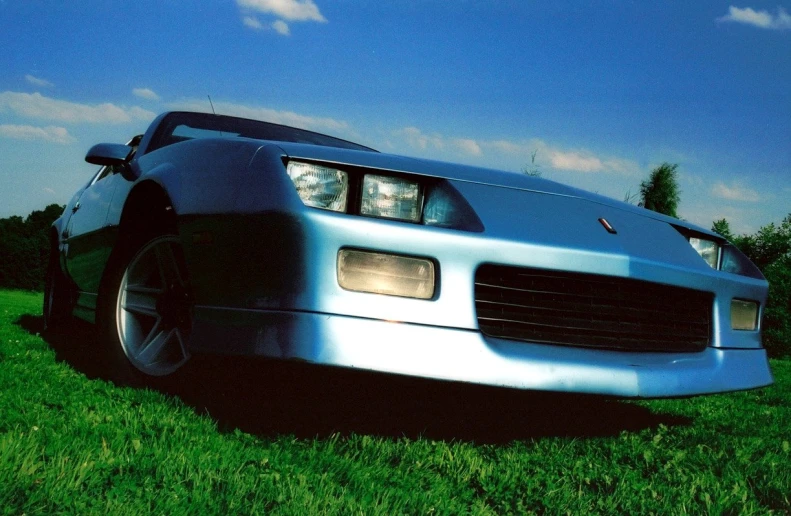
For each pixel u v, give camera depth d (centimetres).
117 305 282
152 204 277
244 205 210
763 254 1853
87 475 150
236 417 223
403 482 176
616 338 238
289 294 196
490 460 208
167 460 165
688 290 256
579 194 263
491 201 226
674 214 1609
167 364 260
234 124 345
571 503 171
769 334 1781
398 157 235
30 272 4928
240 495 149
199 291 223
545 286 223
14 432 175
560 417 292
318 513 143
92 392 245
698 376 250
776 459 239
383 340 194
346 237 197
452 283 205
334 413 243
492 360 204
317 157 210
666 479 203
